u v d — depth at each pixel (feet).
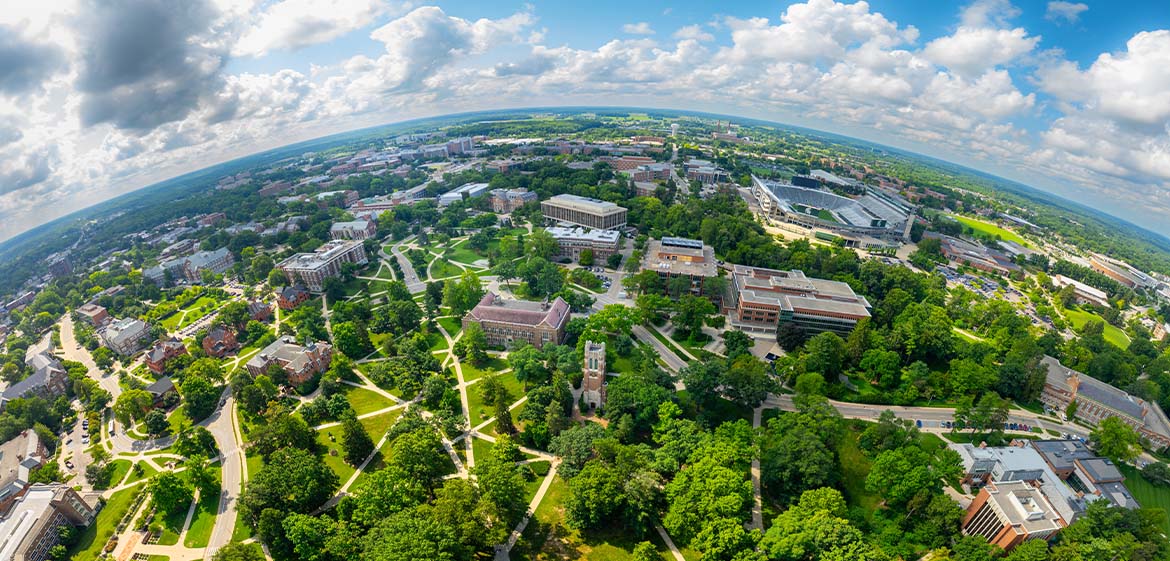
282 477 554.05
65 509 560.20
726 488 509.35
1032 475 594.65
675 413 641.81
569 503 529.45
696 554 508.12
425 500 568.41
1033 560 456.04
